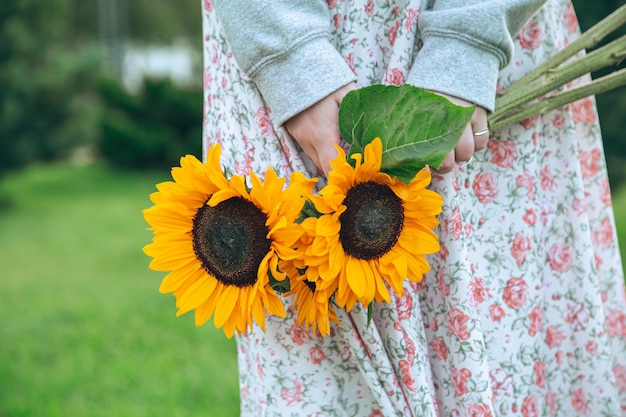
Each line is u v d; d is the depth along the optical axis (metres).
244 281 0.78
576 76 0.85
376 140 0.75
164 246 0.80
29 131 6.07
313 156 0.83
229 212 0.78
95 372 2.20
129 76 11.82
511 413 0.94
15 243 4.55
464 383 0.88
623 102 2.46
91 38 13.62
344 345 0.89
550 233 0.96
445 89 0.80
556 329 0.97
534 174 0.92
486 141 0.83
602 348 0.96
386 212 0.77
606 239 1.02
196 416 1.81
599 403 0.97
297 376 0.90
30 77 5.95
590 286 0.96
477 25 0.80
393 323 0.86
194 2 14.38
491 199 0.91
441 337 0.90
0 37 5.82
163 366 2.20
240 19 0.82
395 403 0.87
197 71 9.48
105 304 3.04
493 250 0.92
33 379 2.18
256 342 0.91
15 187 6.61
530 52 0.90
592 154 1.01
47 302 3.13
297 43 0.80
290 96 0.80
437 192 0.85
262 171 0.88
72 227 4.96
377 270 0.78
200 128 7.02
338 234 0.76
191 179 0.78
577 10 2.05
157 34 14.44
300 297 0.80
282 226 0.75
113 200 5.95
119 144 7.05
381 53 0.87
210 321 2.66
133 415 1.84
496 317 0.92
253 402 1.00
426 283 0.90
